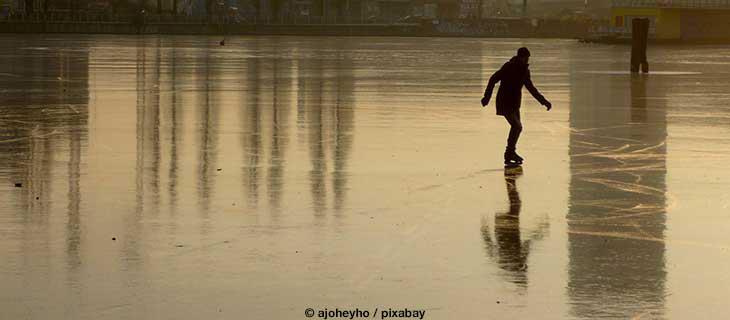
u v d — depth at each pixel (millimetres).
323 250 21781
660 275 19875
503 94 35062
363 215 25656
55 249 21609
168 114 51719
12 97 62000
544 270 20219
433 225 24562
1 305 17516
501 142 40875
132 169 32969
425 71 97312
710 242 22891
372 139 41594
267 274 19750
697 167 34281
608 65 114625
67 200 27312
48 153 36656
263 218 25109
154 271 19875
